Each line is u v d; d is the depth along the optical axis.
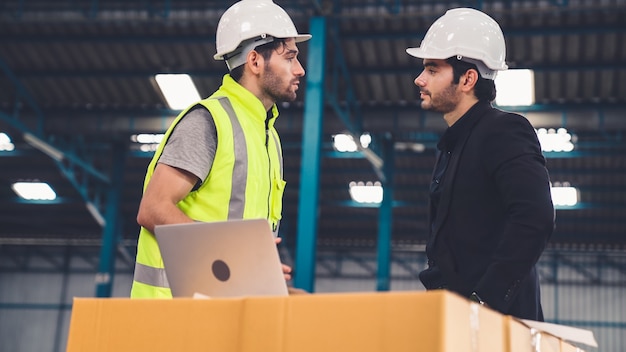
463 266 3.23
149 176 3.35
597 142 18.39
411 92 16.70
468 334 1.95
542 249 3.03
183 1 14.95
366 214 23.75
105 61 16.84
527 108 16.52
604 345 25.22
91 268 28.12
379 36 15.13
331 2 13.90
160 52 16.42
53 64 17.06
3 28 16.09
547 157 19.19
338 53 15.27
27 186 22.33
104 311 2.21
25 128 17.33
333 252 27.27
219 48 3.60
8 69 17.08
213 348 2.08
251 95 3.55
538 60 15.41
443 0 14.36
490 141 3.24
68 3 15.12
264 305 2.05
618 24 14.23
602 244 24.22
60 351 27.67
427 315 1.86
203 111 3.35
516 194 3.07
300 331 1.99
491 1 14.20
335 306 1.97
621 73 15.61
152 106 18.09
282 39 3.59
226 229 2.49
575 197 20.73
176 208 3.13
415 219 23.59
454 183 3.30
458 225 3.26
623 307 25.31
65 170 19.89
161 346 2.13
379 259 18.86
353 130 16.45
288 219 24.38
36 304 28.08
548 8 13.55
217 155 3.33
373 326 1.91
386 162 19.27
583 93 16.19
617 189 20.42
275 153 3.69
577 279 25.80
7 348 27.88
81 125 18.19
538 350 2.37
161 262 3.23
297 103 17.52
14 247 28.42
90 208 20.92
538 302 3.32
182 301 2.14
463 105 3.50
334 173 21.50
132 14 15.04
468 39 3.48
